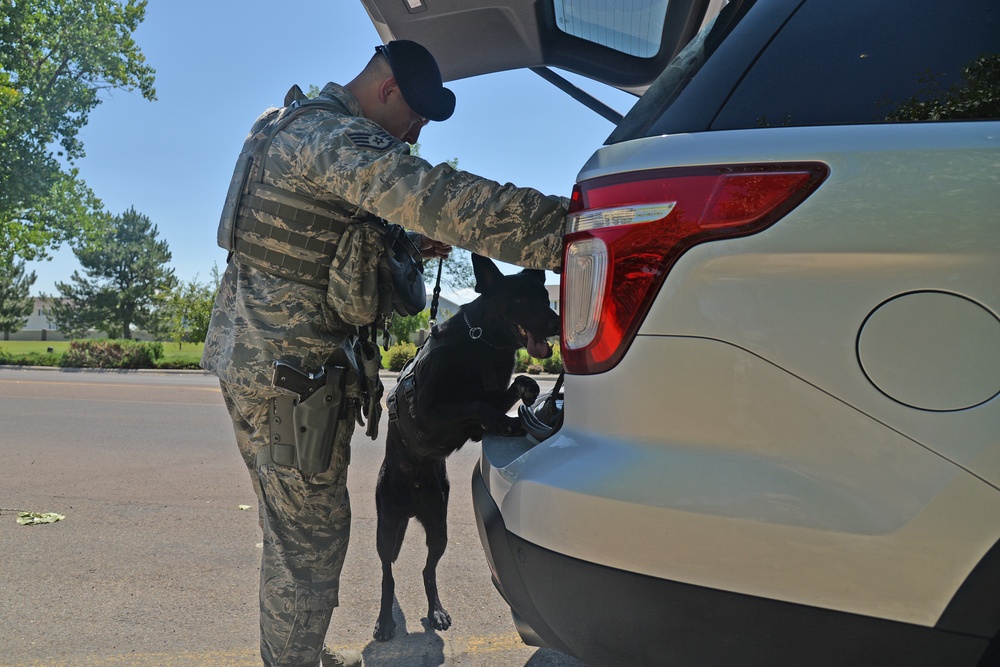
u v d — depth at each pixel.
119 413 9.09
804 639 1.06
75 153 27.50
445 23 2.62
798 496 1.05
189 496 4.66
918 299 1.04
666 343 1.15
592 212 1.25
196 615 2.79
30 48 25.73
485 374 2.60
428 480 2.78
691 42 1.50
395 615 2.91
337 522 1.96
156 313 61.09
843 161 1.10
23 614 2.77
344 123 1.73
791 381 1.08
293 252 1.80
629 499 1.12
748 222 1.12
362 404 1.98
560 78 3.11
